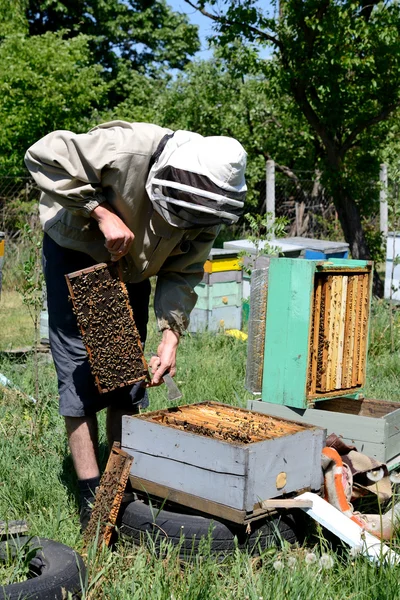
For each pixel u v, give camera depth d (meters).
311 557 2.52
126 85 19.12
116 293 2.60
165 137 2.65
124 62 21.78
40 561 2.42
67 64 12.80
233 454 2.49
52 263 2.86
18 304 8.62
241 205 2.55
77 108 13.20
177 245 2.86
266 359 3.37
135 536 2.61
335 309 3.30
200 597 2.19
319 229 12.26
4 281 9.51
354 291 3.37
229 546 2.51
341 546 2.67
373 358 5.85
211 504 2.56
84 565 2.37
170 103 14.94
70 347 2.83
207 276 6.53
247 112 14.33
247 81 14.70
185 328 2.94
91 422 2.89
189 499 2.62
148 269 2.85
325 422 3.27
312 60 8.80
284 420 2.93
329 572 2.45
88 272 2.56
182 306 2.91
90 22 21.33
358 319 3.44
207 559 2.42
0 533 2.57
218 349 6.04
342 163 9.87
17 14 15.04
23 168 12.32
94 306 2.57
